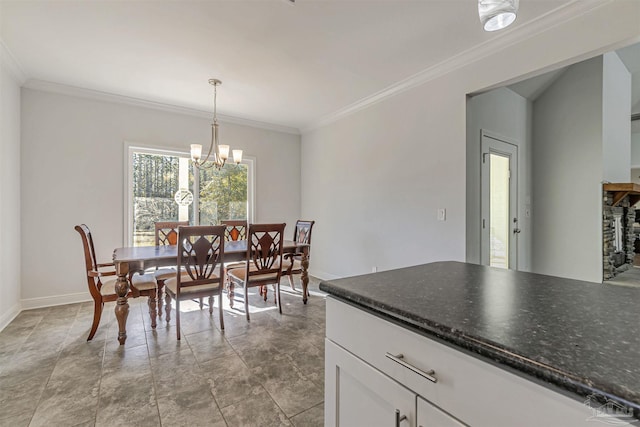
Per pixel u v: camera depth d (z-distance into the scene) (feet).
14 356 7.00
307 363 6.76
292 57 8.79
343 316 3.21
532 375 1.74
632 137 21.18
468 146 8.82
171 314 9.84
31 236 10.43
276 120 15.20
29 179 10.38
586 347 1.93
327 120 14.70
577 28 6.43
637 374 1.60
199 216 14.15
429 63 9.12
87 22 7.13
